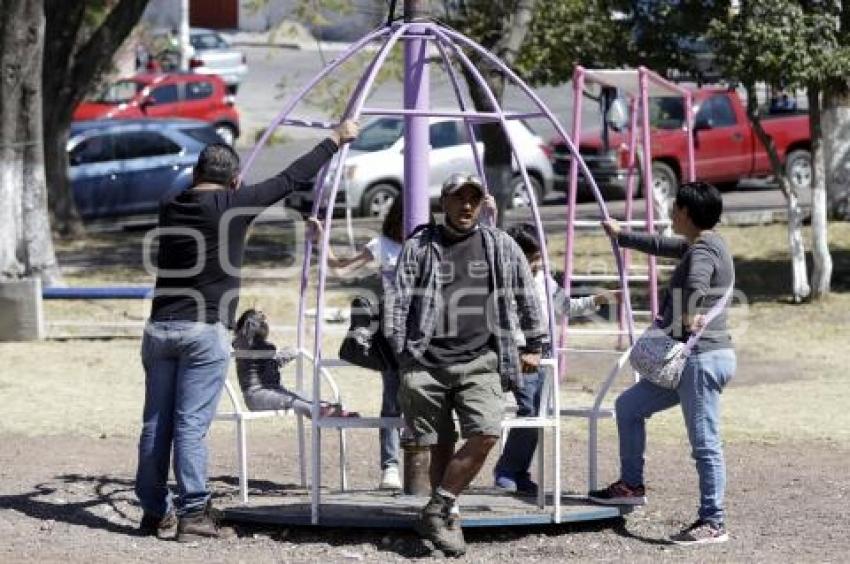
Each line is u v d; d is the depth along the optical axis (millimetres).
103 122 73688
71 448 29875
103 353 41656
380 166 69312
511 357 20750
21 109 49000
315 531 22406
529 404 23766
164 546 21750
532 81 55031
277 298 49625
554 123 24141
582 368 39688
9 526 23078
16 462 28391
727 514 24016
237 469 27750
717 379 21453
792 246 49781
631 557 21172
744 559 21031
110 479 26797
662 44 49219
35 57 49000
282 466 28578
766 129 74750
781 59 45281
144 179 71188
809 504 24703
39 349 42312
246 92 116438
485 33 45469
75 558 20969
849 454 29281
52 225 68125
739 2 45906
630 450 22609
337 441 31109
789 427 31953
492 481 26344
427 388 20609
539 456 22609
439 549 20953
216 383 21906
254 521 22422
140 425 32219
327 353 41062
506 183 45531
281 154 90938
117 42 67500
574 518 22156
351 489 25609
